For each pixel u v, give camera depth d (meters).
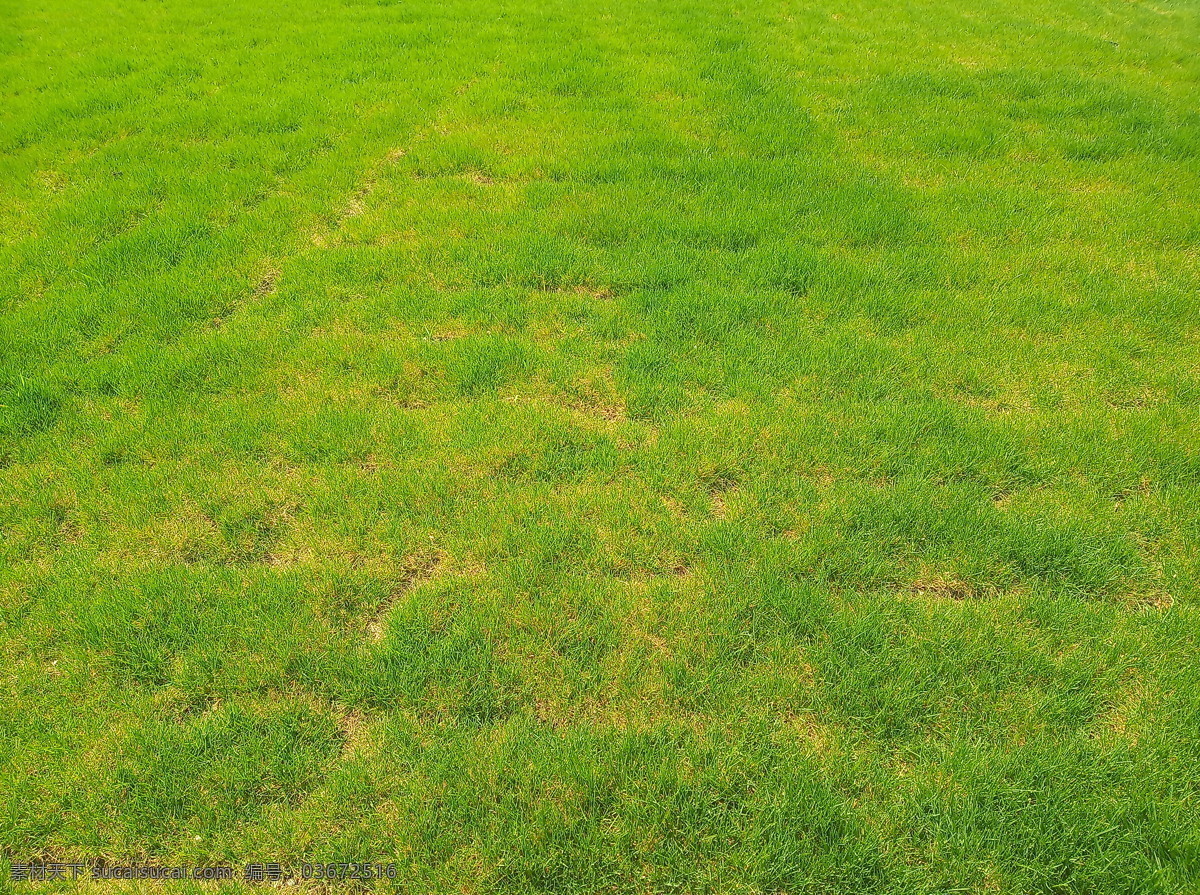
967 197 7.10
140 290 5.89
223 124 8.28
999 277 6.00
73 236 6.57
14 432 4.64
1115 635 3.42
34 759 3.06
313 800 2.94
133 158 7.76
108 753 3.08
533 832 2.82
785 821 2.85
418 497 4.14
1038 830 2.78
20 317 5.64
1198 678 3.26
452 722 3.16
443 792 2.94
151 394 4.92
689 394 4.83
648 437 4.55
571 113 8.45
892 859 2.75
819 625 3.48
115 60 9.98
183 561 3.90
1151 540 3.89
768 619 3.52
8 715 3.21
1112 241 6.48
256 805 2.94
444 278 5.97
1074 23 12.39
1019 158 7.88
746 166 7.47
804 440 4.46
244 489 4.22
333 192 7.16
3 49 10.60
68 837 2.85
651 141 7.88
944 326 5.46
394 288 5.87
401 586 3.75
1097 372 5.01
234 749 3.08
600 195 7.01
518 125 8.22
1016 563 3.78
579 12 11.46
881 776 2.97
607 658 3.37
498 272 6.00
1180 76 10.20
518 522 4.01
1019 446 4.43
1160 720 3.11
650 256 6.21
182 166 7.61
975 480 4.25
